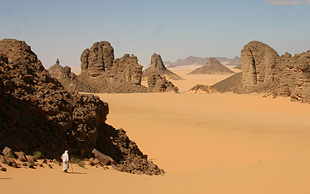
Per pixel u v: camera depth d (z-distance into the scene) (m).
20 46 31.20
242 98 124.31
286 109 104.25
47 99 25.81
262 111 104.31
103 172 22.28
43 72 29.00
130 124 60.59
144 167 30.86
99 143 29.75
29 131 22.52
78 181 18.30
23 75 26.19
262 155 43.34
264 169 23.89
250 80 162.50
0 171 16.64
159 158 40.03
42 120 23.58
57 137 23.89
